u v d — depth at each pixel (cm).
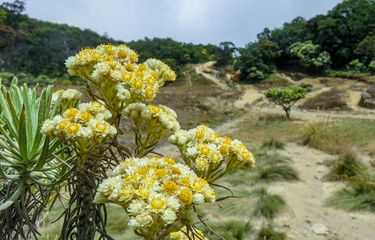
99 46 173
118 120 165
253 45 6494
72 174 159
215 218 703
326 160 1161
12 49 6481
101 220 162
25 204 156
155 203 117
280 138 1625
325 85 4803
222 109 3198
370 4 6744
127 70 164
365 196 798
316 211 774
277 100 2552
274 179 939
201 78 6288
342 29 6219
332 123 2055
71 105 174
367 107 3033
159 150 1145
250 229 653
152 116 159
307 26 6975
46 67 6438
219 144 165
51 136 141
